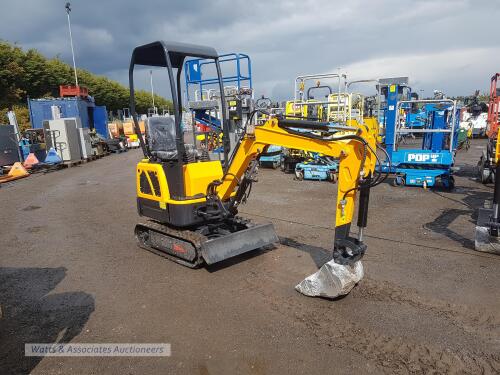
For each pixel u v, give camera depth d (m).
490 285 4.32
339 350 3.26
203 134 7.84
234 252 4.90
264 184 10.67
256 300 4.16
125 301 4.28
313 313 3.85
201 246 4.73
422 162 9.47
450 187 9.41
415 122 15.91
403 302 4.00
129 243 6.25
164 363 3.19
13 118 15.77
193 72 11.59
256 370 3.05
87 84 37.91
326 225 6.73
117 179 12.88
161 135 5.71
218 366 3.12
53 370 3.18
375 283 4.43
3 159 14.75
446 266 4.86
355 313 3.82
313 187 10.09
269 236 5.30
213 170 5.27
